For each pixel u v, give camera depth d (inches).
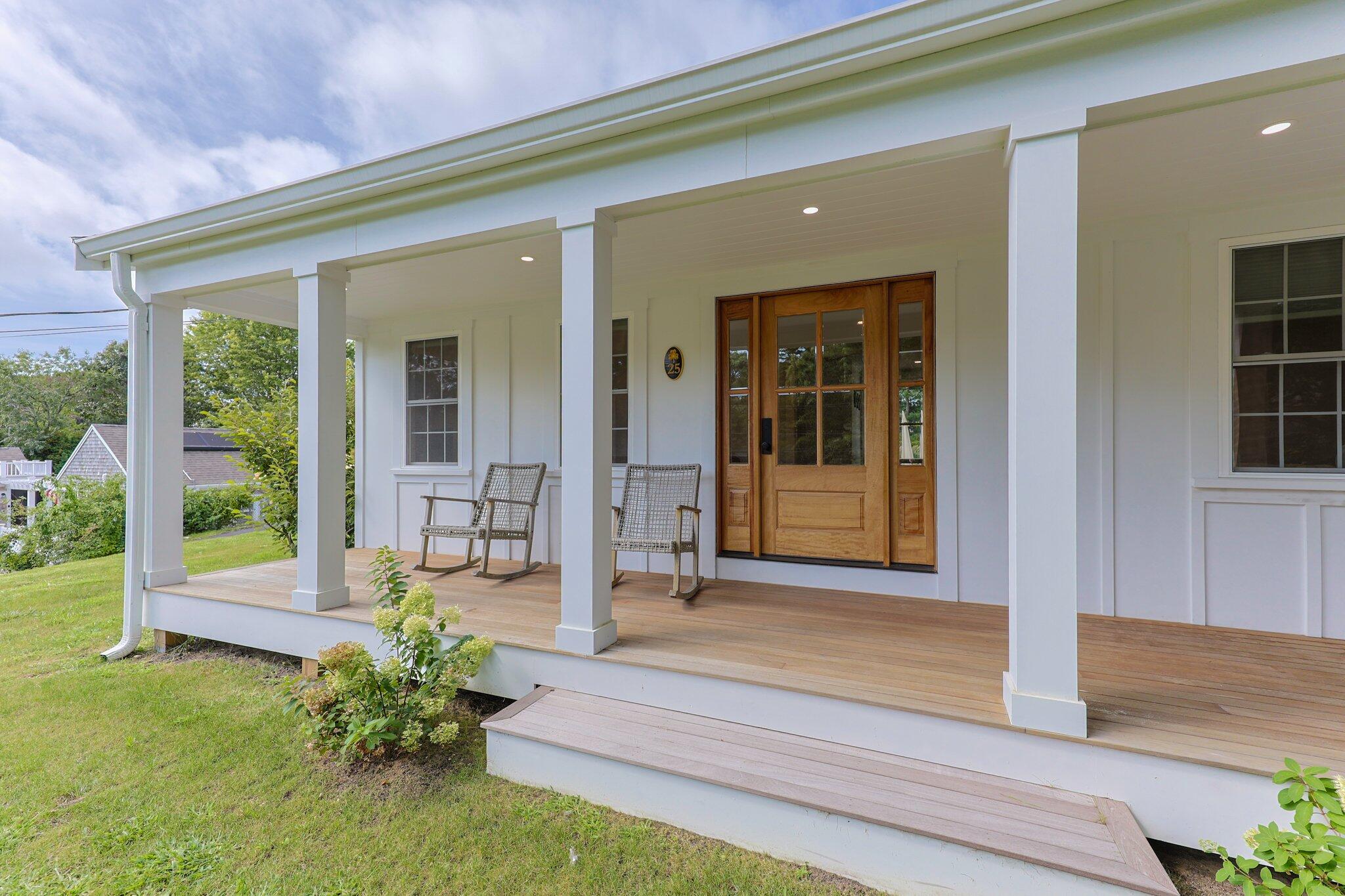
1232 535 113.3
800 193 105.5
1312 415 109.7
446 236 110.3
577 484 99.0
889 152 78.9
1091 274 123.0
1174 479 117.3
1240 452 114.4
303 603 124.4
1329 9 60.4
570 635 98.8
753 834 72.6
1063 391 70.0
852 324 148.2
